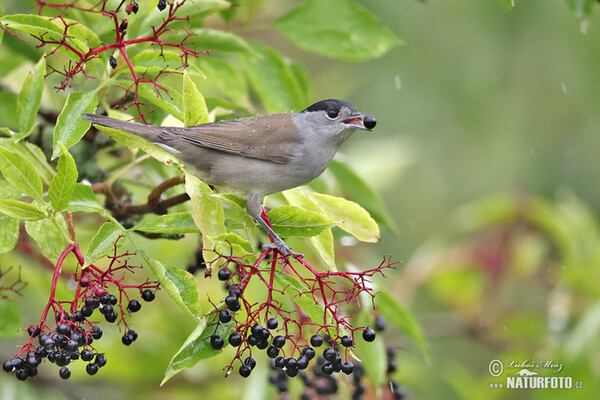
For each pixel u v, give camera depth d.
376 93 16.80
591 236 14.98
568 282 14.96
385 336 14.70
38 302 11.55
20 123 8.33
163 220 7.68
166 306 13.25
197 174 9.64
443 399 13.76
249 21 11.80
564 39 15.37
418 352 14.79
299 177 10.04
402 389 11.08
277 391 11.02
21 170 7.45
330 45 10.89
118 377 12.89
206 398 13.07
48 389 12.87
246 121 9.95
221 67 10.78
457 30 15.98
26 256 11.09
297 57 17.92
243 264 7.53
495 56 15.70
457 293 15.84
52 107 11.05
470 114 16.09
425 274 15.52
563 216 15.07
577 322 14.73
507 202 15.42
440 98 16.31
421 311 18.52
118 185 9.92
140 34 8.83
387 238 17.55
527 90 15.73
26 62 10.71
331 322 7.67
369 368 9.67
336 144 10.41
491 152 16.16
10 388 12.29
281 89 10.82
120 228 7.40
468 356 17.77
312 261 12.24
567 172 16.19
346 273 7.64
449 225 16.77
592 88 15.45
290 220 7.85
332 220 8.44
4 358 12.45
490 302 15.58
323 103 10.25
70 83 10.14
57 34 7.88
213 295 13.23
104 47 7.96
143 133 8.93
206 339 7.45
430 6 16.02
